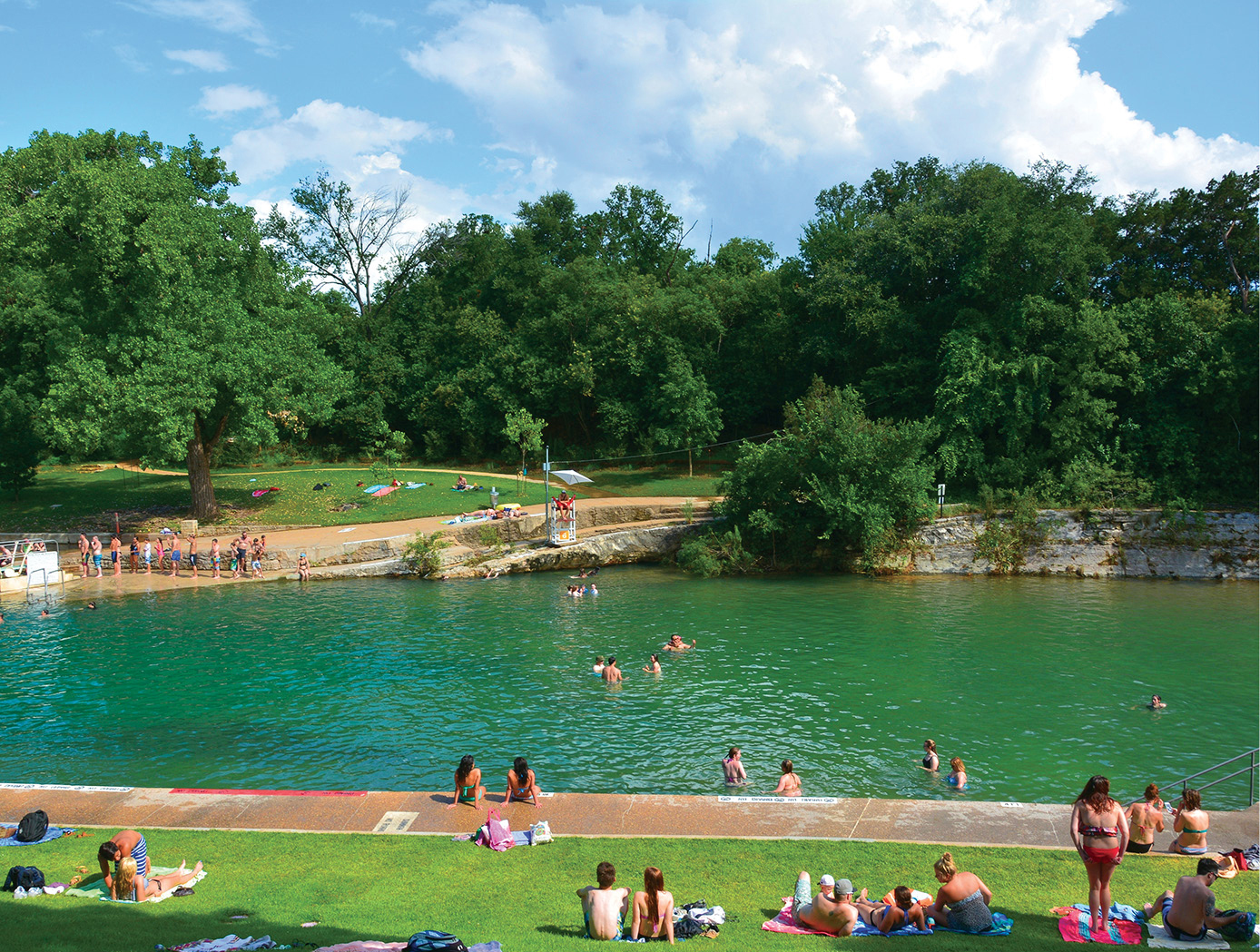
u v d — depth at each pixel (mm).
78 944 10016
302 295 68438
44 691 28250
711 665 31125
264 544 49156
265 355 54875
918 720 25438
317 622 38156
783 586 46344
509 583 47656
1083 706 26625
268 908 12250
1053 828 16062
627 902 12195
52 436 50594
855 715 25844
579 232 95438
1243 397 52406
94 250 50312
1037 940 11055
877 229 66938
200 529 55500
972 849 15016
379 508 59188
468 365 85750
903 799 20031
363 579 48750
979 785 20828
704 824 16547
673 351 74062
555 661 31734
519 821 16812
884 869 14211
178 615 39531
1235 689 28297
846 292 65312
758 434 78625
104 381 48656
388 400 89938
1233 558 48188
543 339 82250
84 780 20969
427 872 14102
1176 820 15188
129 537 53781
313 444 91812
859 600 42531
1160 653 32656
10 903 12227
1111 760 22531
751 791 20359
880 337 62781
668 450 72938
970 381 53812
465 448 83938
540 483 69125
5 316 64875
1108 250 64312
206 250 54906
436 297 95688
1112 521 49656
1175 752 23016
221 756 22625
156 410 47688
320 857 14836
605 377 80062
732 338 81188
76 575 48906
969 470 55594
